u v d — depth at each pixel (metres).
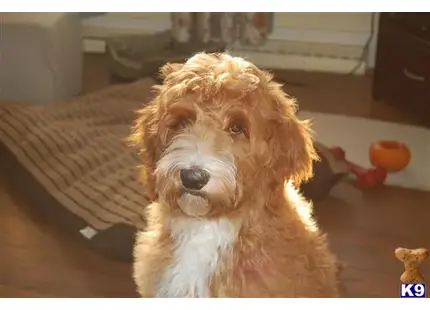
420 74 2.06
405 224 1.61
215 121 1.14
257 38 2.47
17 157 1.71
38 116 1.82
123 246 1.49
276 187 1.19
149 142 1.21
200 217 1.17
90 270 1.47
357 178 1.76
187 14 2.44
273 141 1.17
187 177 1.12
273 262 1.19
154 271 1.24
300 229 1.22
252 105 1.14
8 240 1.54
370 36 2.46
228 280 1.19
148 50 2.40
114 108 1.92
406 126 2.03
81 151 1.73
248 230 1.19
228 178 1.13
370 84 2.33
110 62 2.38
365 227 1.59
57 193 1.62
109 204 1.57
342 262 1.48
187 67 1.17
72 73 2.19
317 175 1.67
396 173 1.80
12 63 2.03
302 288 1.19
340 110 2.13
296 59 2.45
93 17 2.50
